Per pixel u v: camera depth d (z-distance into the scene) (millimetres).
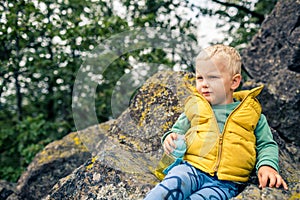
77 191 2568
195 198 2117
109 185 2461
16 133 5543
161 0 5637
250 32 5504
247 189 2184
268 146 2324
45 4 5164
